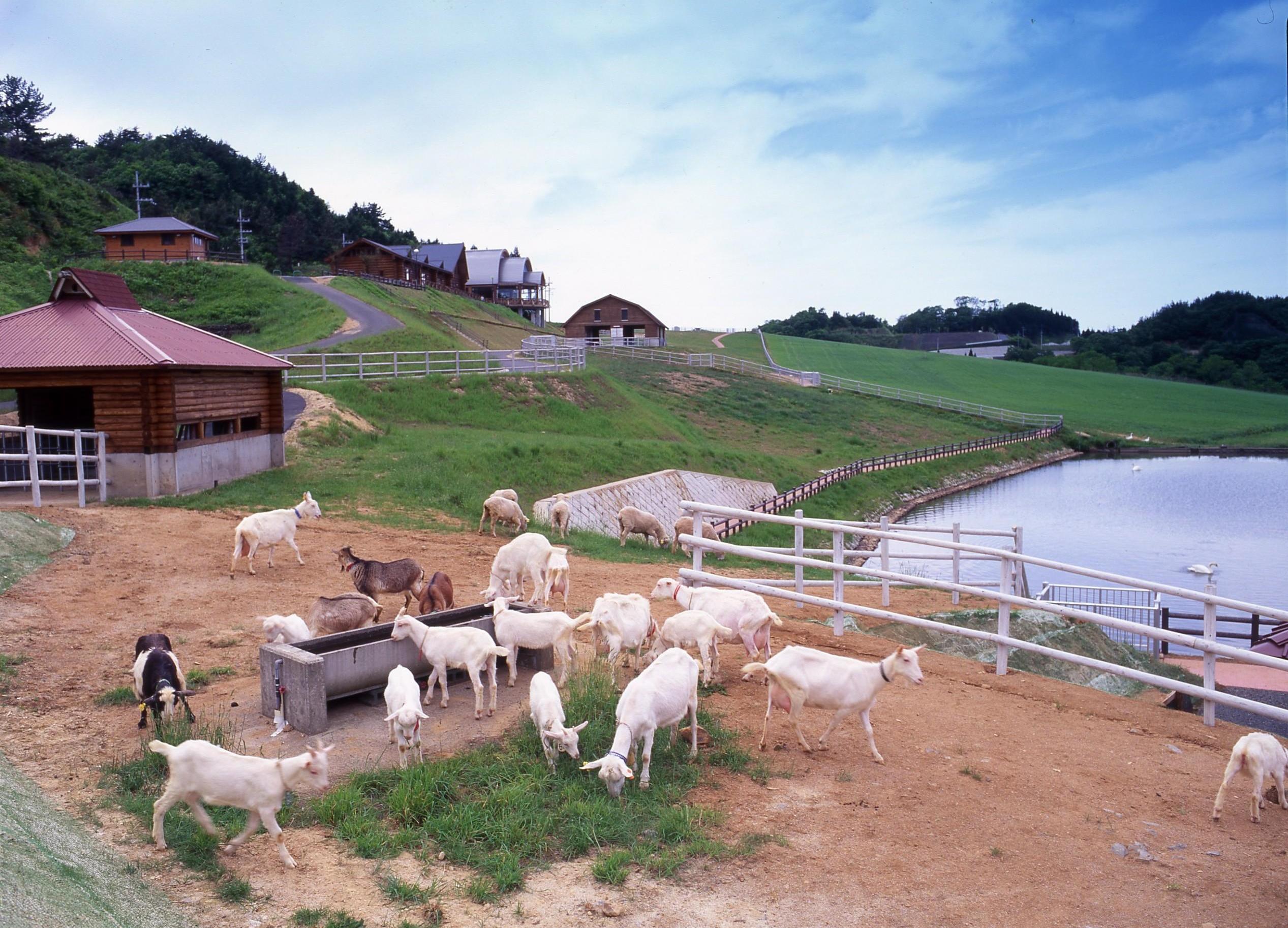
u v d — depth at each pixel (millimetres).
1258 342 131875
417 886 5770
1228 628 24125
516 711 8844
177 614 11766
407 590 12305
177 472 18797
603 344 86438
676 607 13484
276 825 6039
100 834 6180
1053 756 8258
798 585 12383
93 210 77500
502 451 27391
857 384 82125
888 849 6477
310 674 8078
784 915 5648
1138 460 71062
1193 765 8242
